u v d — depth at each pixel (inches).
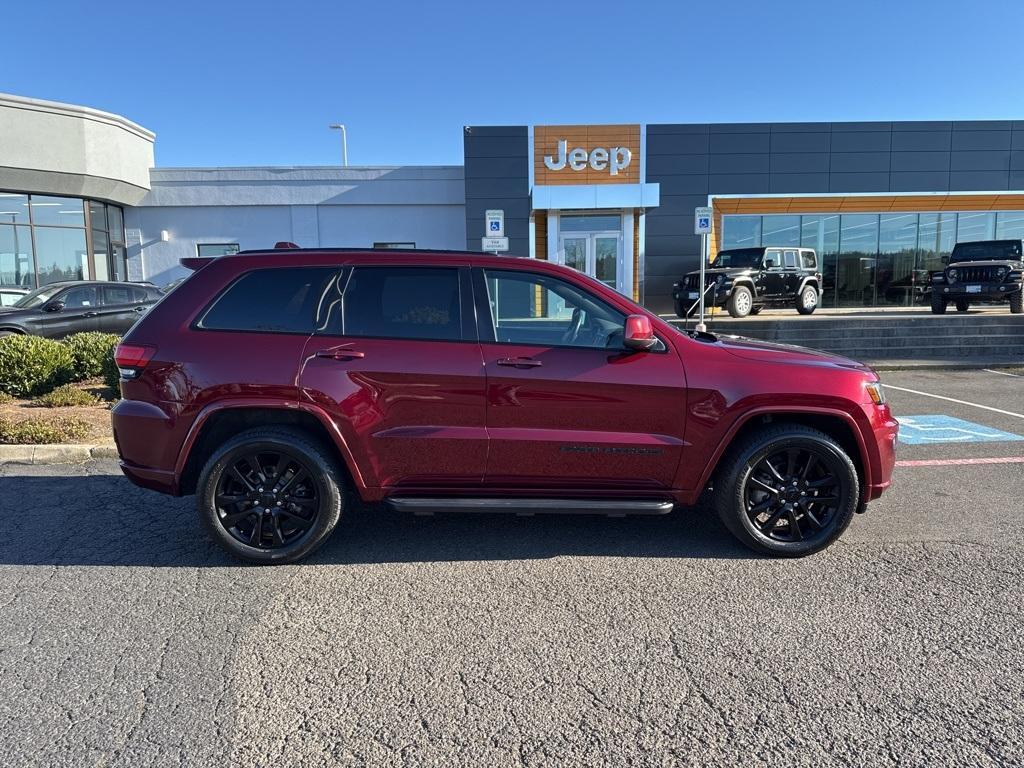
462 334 156.4
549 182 837.8
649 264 860.6
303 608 136.6
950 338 592.1
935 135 856.3
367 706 104.3
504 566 157.4
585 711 103.1
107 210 845.2
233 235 899.4
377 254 160.7
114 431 156.4
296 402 149.9
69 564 157.2
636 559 161.3
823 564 157.8
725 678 112.0
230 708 103.4
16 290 723.4
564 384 153.1
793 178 853.2
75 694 106.7
